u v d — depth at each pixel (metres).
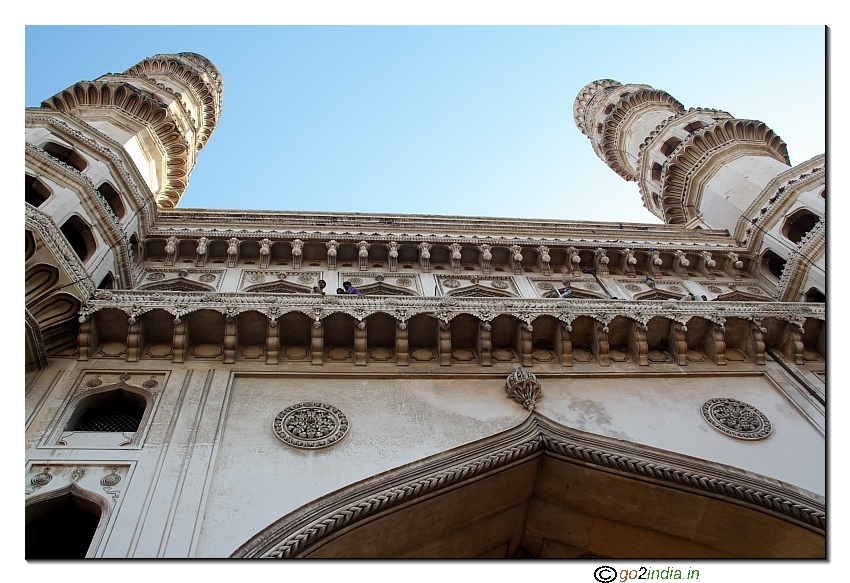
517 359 16.47
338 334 15.92
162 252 20.67
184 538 10.94
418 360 15.97
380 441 13.54
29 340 13.74
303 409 14.05
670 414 15.36
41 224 14.51
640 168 34.09
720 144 29.08
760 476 13.81
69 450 12.38
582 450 14.02
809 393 16.23
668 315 17.34
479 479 13.30
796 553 13.62
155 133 25.58
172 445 12.69
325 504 11.97
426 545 13.48
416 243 21.59
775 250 23.02
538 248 22.16
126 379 14.29
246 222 21.94
